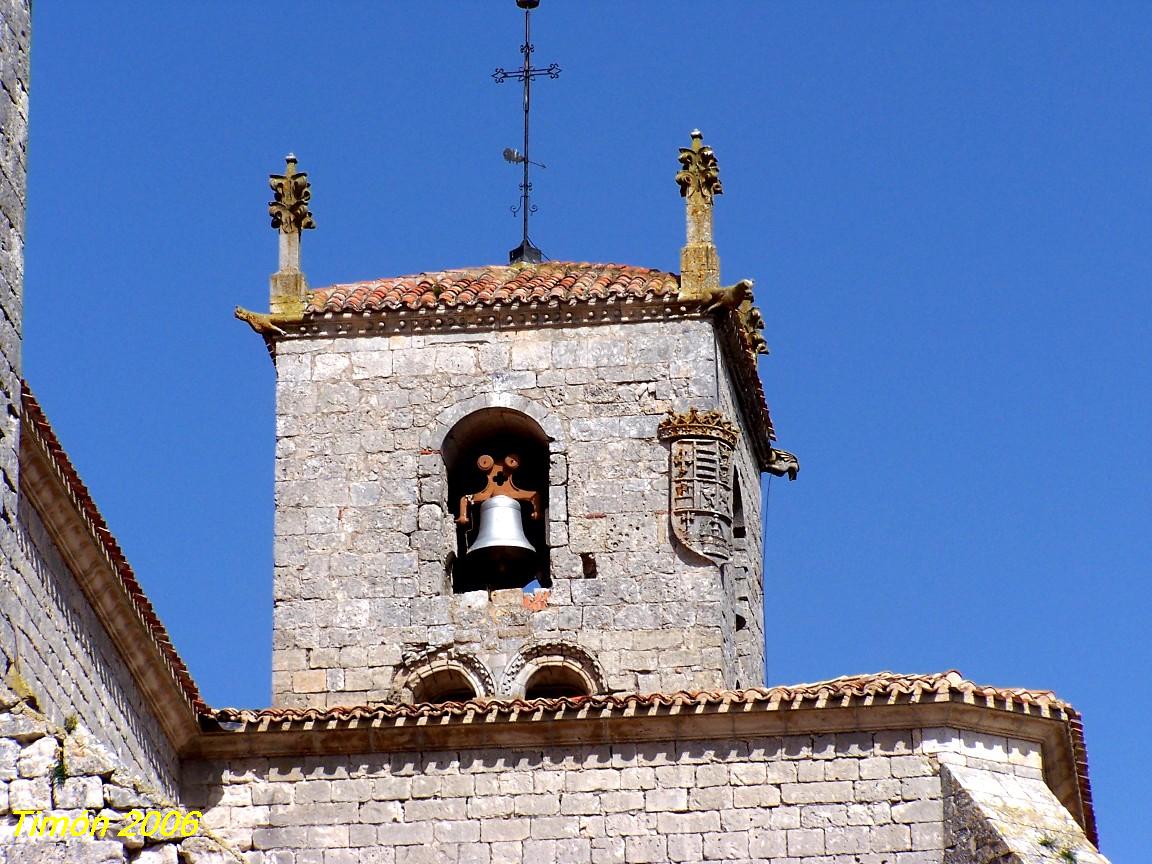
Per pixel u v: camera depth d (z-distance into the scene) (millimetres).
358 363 66938
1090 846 56062
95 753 39688
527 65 73812
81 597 51188
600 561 64375
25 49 45031
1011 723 57938
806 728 57844
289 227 68375
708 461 65125
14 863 38938
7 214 43594
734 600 66562
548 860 57594
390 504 65625
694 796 57656
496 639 64000
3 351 43156
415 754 58688
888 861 56594
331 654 64312
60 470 48031
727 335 67312
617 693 63062
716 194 68062
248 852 58062
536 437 66500
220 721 58688
